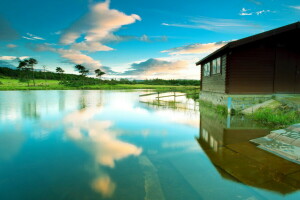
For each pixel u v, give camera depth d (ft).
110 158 13.84
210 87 45.50
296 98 30.99
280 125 23.04
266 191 9.36
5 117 30.12
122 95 86.53
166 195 9.21
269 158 13.20
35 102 53.06
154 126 24.09
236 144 16.42
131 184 10.27
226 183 10.18
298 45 33.19
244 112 30.99
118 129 22.52
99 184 10.29
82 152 15.06
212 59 43.83
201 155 14.12
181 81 285.84
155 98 69.31
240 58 32.76
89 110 38.06
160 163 12.87
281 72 33.17
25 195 9.36
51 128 22.94
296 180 10.27
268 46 32.89
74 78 330.13
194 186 9.96
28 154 14.70
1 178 11.09
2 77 334.03
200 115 31.96
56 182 10.57
